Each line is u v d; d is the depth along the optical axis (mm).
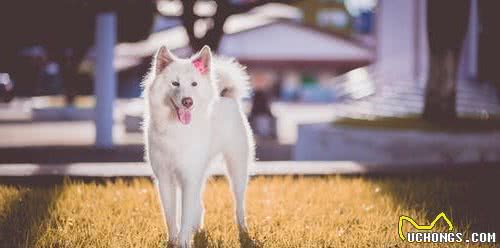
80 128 24266
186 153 5082
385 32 22766
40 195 7508
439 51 13203
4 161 13898
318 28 44781
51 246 5262
